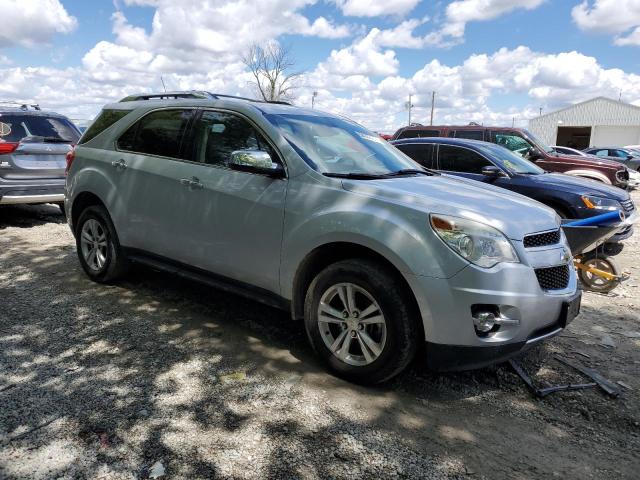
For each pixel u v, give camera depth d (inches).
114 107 202.4
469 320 116.5
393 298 121.4
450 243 117.2
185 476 95.8
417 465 102.1
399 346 122.5
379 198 128.5
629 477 101.5
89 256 205.0
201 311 179.5
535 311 121.1
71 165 208.5
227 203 152.5
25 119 331.9
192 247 163.8
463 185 153.8
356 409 121.1
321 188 136.4
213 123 165.2
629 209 280.7
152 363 140.0
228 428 111.3
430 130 466.0
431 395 129.4
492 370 143.7
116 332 159.6
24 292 193.6
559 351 159.3
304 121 162.9
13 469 95.8
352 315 130.0
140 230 180.1
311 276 141.3
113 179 188.4
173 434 108.3
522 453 107.7
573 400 129.9
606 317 194.2
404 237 120.0
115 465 98.1
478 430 115.3
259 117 154.2
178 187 166.1
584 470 103.1
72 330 160.1
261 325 169.3
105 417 113.4
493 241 118.5
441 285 116.5
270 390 128.0
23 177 305.4
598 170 441.7
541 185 280.7
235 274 153.9
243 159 145.8
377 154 169.0
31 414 113.6
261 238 145.0
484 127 448.1
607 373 145.5
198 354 146.6
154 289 200.2
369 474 98.7
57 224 332.5
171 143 174.6
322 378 135.3
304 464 100.7
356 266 126.6
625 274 223.3
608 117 1867.6
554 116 1959.9
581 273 229.6
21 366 135.7
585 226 201.3
